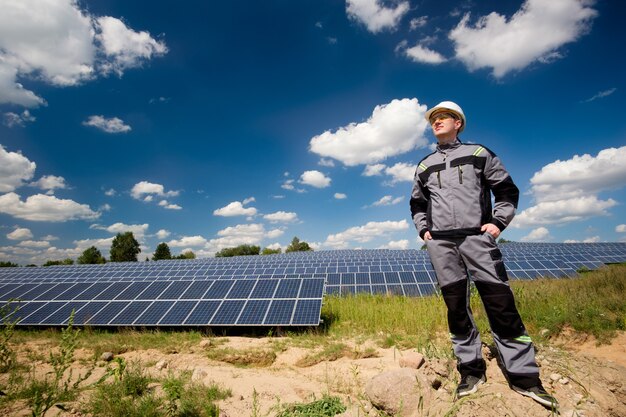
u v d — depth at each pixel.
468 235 3.17
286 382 4.75
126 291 11.10
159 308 9.51
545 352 4.01
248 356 6.34
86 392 4.07
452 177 3.33
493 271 3.05
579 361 3.70
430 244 3.42
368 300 12.08
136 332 8.48
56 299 10.87
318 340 7.42
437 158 3.56
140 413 3.47
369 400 3.37
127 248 69.56
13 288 12.53
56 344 7.50
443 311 8.39
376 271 20.09
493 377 3.37
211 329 8.56
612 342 5.18
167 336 8.05
